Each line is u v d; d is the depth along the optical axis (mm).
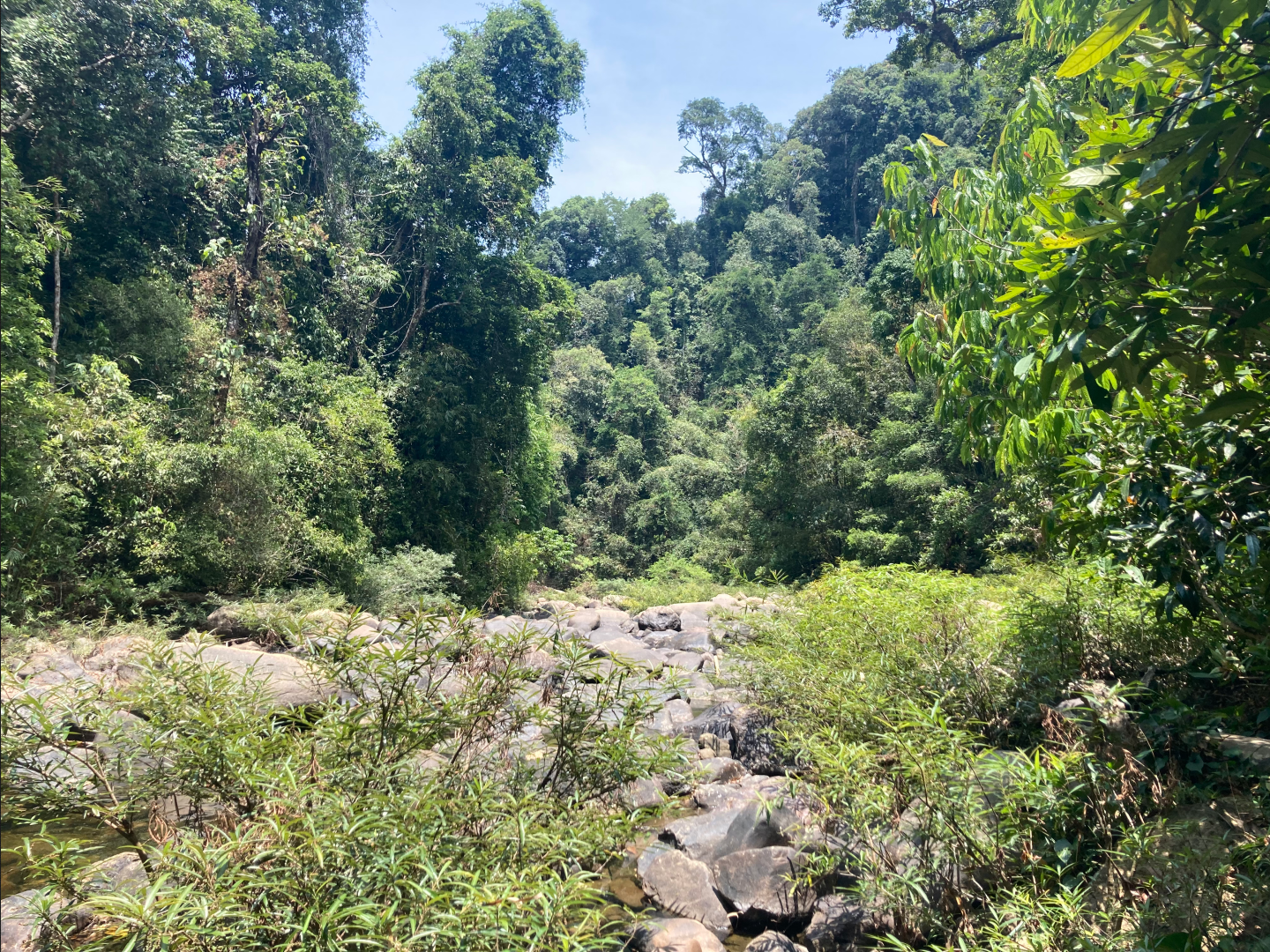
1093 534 3312
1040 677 3662
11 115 8328
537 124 19031
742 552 19375
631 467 26578
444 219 15391
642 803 3816
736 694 5301
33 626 6410
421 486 14414
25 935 2408
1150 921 2098
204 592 8586
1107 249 2084
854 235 41250
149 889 1866
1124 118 2061
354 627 2758
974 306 3895
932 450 14094
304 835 1927
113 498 7672
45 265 8836
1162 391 2793
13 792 2484
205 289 10227
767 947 2656
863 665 3807
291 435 9969
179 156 10641
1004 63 13891
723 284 34188
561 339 17672
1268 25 1666
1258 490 2604
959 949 2182
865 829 2645
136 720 2814
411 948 1783
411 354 14805
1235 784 2641
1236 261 1859
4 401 6344
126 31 9461
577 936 1899
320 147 13602
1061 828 2547
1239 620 3139
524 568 15445
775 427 17047
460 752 2836
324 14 15383
